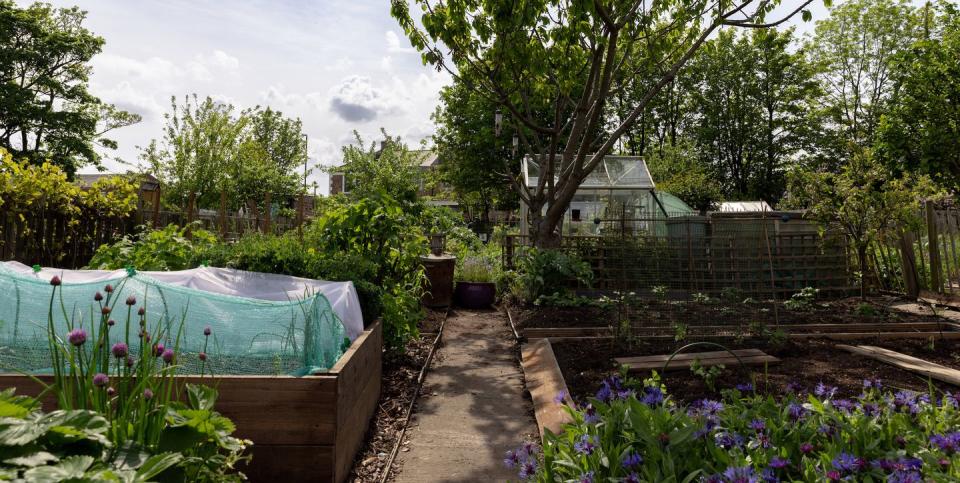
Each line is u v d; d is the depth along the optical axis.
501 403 4.94
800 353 5.81
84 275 4.25
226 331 3.48
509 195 29.50
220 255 5.59
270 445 3.00
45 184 6.27
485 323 9.04
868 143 26.98
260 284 4.83
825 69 29.69
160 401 2.23
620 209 12.31
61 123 26.38
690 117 34.09
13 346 3.32
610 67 9.48
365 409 4.10
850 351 5.81
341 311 4.36
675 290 8.80
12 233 5.88
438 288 10.17
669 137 35.34
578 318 7.94
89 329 3.42
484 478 3.45
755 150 32.03
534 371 5.55
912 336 6.55
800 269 10.07
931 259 9.58
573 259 9.52
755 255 9.55
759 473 2.00
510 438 4.12
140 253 6.23
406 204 7.50
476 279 11.19
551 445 2.42
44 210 6.30
